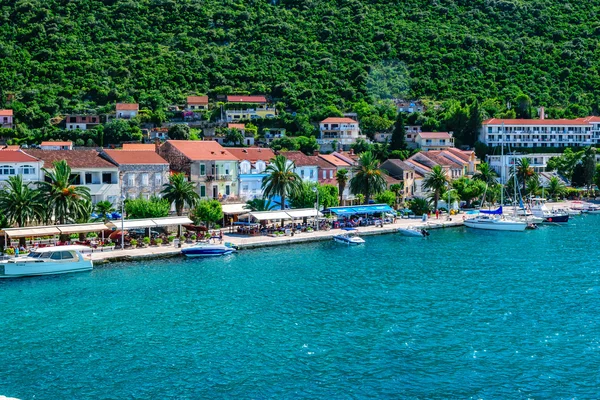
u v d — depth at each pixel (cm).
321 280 8450
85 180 11756
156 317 6719
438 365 5378
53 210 9994
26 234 9188
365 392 4853
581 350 5709
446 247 11312
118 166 12075
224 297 7538
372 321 6581
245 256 10200
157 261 9650
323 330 6291
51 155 11794
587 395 4794
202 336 6116
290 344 5888
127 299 7425
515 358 5528
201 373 5222
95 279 8425
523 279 8544
